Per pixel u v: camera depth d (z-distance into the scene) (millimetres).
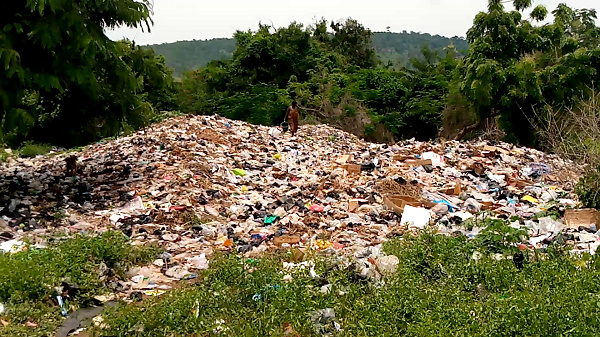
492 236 7105
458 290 5770
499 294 5801
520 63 20953
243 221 9445
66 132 12883
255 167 13203
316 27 38312
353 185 11297
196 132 15852
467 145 17141
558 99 20953
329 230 8836
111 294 6355
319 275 6320
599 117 12719
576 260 6754
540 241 7984
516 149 16766
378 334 4988
